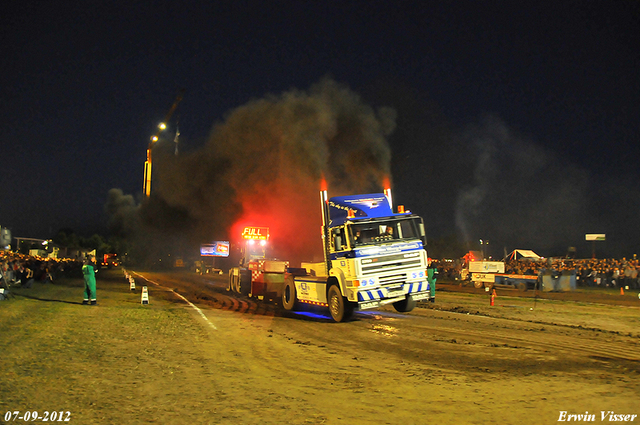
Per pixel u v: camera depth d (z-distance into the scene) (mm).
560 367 8352
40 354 8281
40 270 27375
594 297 25656
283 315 16344
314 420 5363
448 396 6414
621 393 6523
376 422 5340
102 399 5949
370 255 13828
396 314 16516
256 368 7992
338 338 11453
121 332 11023
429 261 15891
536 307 19828
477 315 16500
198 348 9523
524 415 5586
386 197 15078
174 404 5832
